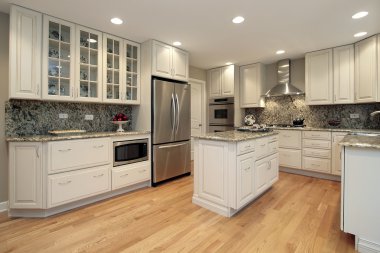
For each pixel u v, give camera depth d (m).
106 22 2.71
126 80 3.31
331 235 1.94
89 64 2.88
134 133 3.08
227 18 2.60
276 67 4.72
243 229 2.05
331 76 3.72
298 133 3.92
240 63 4.75
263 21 2.69
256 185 2.61
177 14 2.51
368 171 1.66
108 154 2.78
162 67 3.40
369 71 3.21
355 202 1.72
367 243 1.68
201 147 2.55
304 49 3.80
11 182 2.23
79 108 3.09
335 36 3.19
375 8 2.35
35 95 2.42
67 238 1.90
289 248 1.75
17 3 2.25
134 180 3.08
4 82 2.46
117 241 1.85
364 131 3.18
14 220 2.23
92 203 2.67
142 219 2.25
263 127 3.31
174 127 3.57
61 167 2.37
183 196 2.91
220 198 2.36
